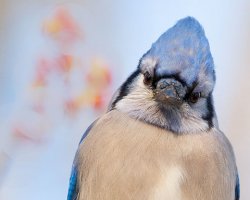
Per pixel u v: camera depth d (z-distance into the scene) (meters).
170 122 2.13
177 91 2.12
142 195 2.12
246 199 2.26
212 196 2.13
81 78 2.19
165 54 2.13
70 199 2.15
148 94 2.14
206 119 2.14
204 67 2.13
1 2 2.27
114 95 2.15
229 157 2.14
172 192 2.12
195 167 2.13
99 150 2.13
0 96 2.21
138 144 2.13
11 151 2.20
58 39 2.19
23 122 2.20
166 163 2.13
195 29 2.13
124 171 2.12
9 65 2.23
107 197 2.12
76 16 2.20
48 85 2.19
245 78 2.28
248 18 2.29
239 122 2.27
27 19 2.24
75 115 2.20
